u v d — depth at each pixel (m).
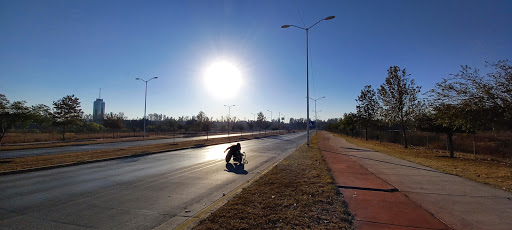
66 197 6.86
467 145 20.94
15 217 5.30
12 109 16.30
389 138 33.59
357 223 4.55
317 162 12.56
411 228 4.33
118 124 54.94
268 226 4.41
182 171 11.20
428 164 11.86
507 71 11.52
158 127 72.19
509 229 4.31
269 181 8.06
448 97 13.30
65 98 34.53
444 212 5.15
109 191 7.55
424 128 16.73
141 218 5.29
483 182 7.89
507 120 11.93
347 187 7.26
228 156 13.69
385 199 6.07
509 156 15.62
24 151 19.69
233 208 5.39
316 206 5.49
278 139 42.84
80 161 13.05
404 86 24.09
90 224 4.93
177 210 5.81
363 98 36.09
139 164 13.19
